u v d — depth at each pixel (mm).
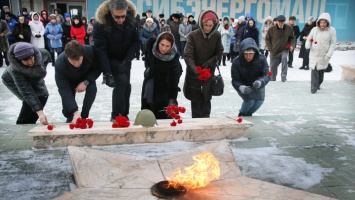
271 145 3658
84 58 3672
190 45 4215
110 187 2227
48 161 3098
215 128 3725
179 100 6738
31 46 3617
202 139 3729
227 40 11602
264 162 3188
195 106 4555
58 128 3520
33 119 4363
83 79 3904
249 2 18625
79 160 2574
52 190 2568
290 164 3158
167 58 3812
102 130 3459
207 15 4035
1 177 2770
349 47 18828
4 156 3197
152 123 3562
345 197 2588
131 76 9188
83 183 2279
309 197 2150
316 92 7695
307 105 6492
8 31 10352
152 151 3387
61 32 10828
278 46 8695
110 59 3949
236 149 3508
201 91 4359
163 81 4051
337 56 15891
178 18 12758
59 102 6336
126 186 2234
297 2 18953
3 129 4012
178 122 3725
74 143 3469
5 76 3998
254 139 3840
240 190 2221
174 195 2086
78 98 6609
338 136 4012
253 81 4781
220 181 2359
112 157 2682
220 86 4371
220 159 2705
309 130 4219
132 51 3979
